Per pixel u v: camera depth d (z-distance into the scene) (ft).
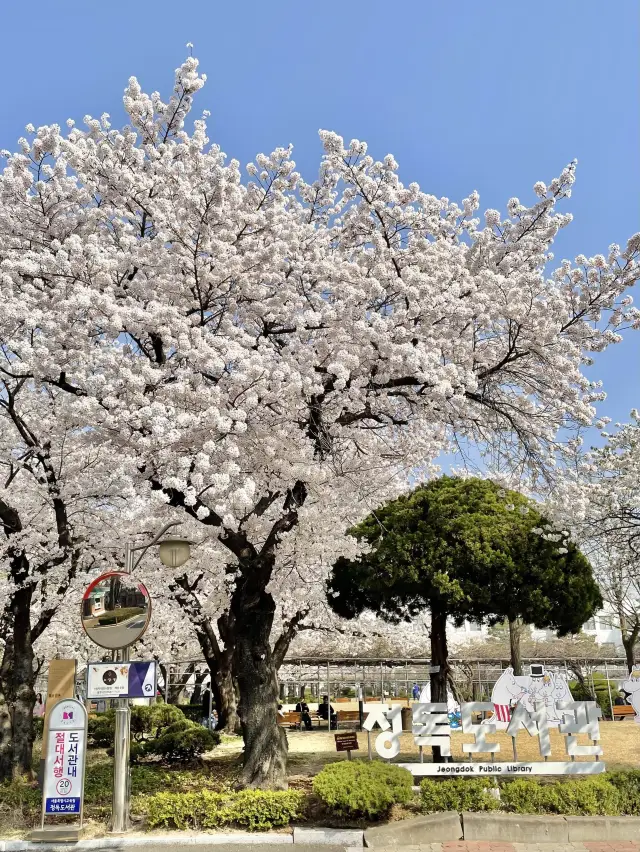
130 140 32.32
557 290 28.25
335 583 38.24
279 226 32.30
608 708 73.92
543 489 31.04
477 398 29.14
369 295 29.30
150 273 29.84
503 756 40.14
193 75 32.48
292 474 29.32
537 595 31.89
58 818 26.58
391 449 33.27
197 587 48.32
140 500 35.81
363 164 31.22
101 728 51.98
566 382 28.12
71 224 31.24
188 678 92.58
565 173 29.81
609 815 25.86
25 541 33.65
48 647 51.03
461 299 29.01
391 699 69.31
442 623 35.01
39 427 33.42
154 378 25.80
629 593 72.02
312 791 27.84
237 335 28.84
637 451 44.01
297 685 97.35
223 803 26.07
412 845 24.14
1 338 27.86
